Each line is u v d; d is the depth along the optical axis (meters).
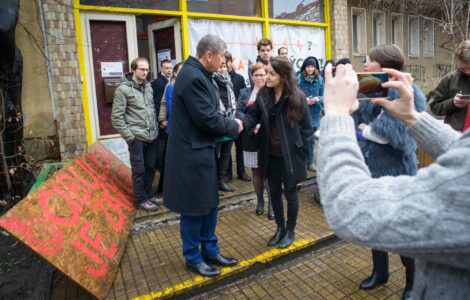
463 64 2.95
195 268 2.70
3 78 3.69
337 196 0.74
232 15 5.75
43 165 4.10
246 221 3.71
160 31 5.57
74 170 3.16
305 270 2.93
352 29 7.51
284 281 2.78
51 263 2.15
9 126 3.82
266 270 2.93
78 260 2.37
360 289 2.64
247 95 3.76
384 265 2.62
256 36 6.06
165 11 5.11
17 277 2.83
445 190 0.60
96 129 4.79
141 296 2.46
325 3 6.79
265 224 3.61
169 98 3.97
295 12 6.48
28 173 4.05
